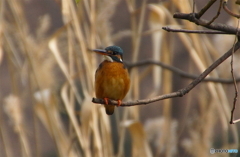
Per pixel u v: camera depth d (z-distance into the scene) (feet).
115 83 28.53
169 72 36.76
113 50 29.55
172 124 35.81
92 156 32.94
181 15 20.25
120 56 29.78
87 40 33.88
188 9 30.68
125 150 59.21
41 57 34.01
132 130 34.68
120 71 28.73
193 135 34.81
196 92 38.01
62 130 34.88
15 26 33.96
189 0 31.17
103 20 34.50
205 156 34.42
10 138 51.44
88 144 33.01
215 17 19.66
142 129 34.42
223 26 20.99
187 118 36.32
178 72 36.06
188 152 35.04
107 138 33.76
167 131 35.45
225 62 37.27
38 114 34.83
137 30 36.47
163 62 37.14
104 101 24.67
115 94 28.91
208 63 34.91
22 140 34.55
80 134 33.09
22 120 34.94
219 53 37.06
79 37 32.89
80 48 34.14
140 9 36.52
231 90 42.63
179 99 56.65
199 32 21.35
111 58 29.40
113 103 24.94
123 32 36.45
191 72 37.04
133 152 34.60
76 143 37.32
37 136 34.94
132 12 36.81
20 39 33.83
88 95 33.58
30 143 41.42
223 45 36.96
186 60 61.87
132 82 36.29
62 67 33.30
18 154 52.03
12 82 34.65
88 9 34.32
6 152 35.12
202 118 35.19
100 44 34.58
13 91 34.65
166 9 36.06
